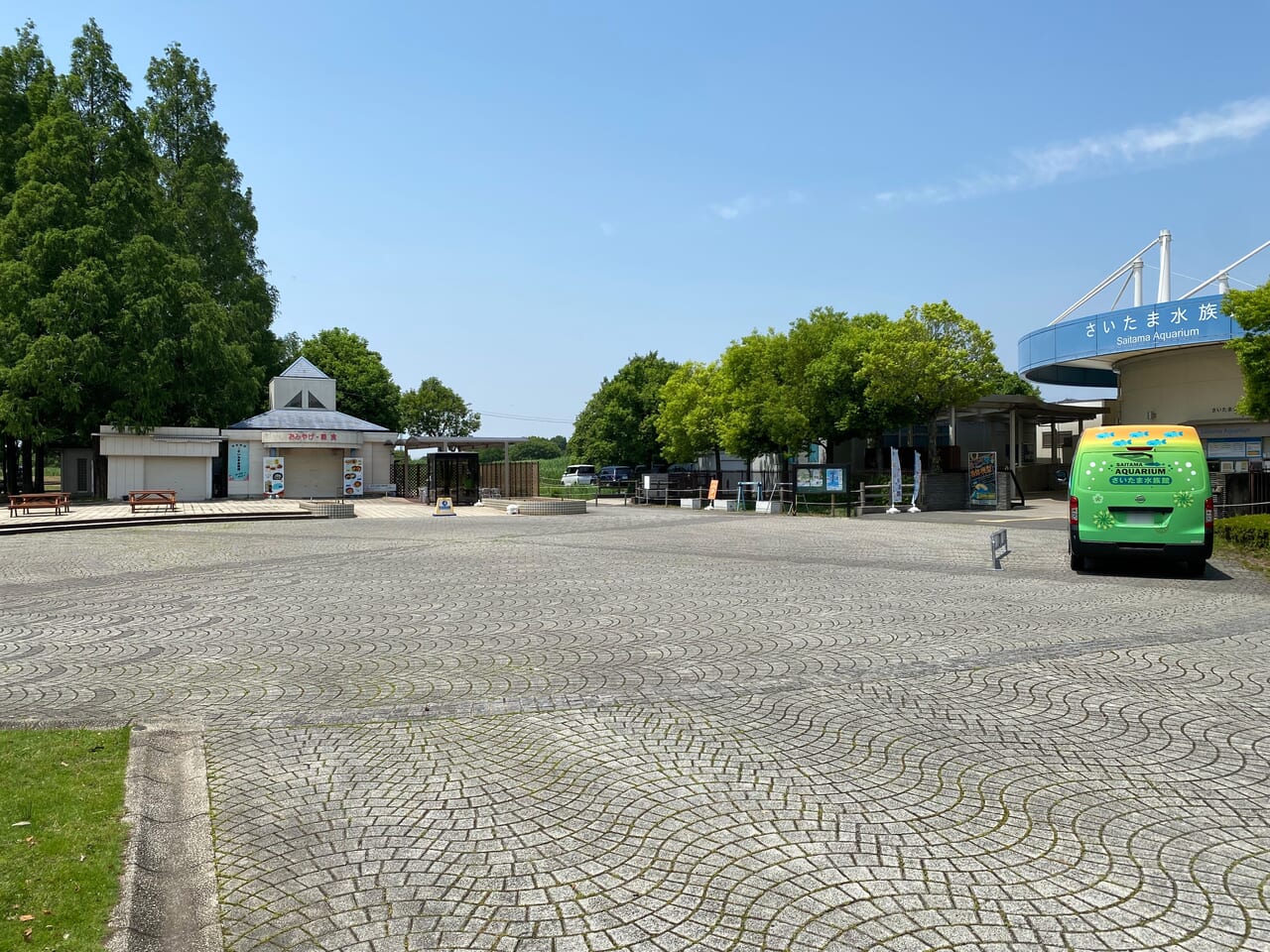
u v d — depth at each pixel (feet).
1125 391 124.47
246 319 139.13
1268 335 59.11
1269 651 24.26
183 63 146.41
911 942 9.46
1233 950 9.25
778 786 14.16
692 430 159.22
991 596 34.65
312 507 90.58
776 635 26.96
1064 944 9.40
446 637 27.07
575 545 56.90
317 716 18.53
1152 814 12.94
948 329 112.57
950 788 14.01
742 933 9.70
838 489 100.58
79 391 109.40
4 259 106.11
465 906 10.35
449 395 255.70
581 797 13.76
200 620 30.12
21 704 19.54
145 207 116.16
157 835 12.21
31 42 120.67
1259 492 69.00
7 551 53.57
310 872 11.27
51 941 8.92
